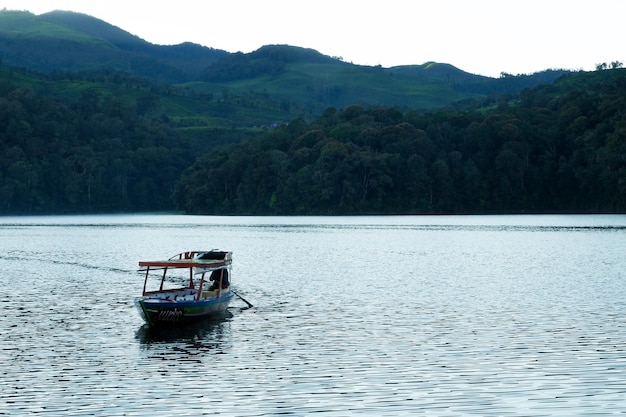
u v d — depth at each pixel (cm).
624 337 4075
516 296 5716
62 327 4562
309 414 2795
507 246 10994
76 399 2994
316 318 4809
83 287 6650
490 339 4059
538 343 3944
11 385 3198
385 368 3438
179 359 3666
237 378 3294
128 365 3556
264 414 2797
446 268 7938
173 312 4516
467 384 3164
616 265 8006
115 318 4903
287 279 7031
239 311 5131
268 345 3975
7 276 7581
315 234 14688
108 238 14138
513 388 3100
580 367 3419
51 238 14225
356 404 2908
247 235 14612
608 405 2866
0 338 4212
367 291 6106
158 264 4984
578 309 5056
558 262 8431
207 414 2802
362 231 15562
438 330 4338
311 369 3438
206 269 5050
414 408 2855
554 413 2784
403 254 9825
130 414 2806
